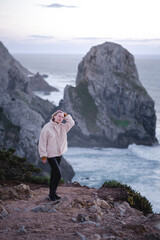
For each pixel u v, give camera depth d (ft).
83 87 384.06
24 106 204.23
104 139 342.03
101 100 378.73
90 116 360.48
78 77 424.87
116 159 263.08
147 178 200.95
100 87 380.99
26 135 192.13
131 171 220.23
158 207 141.18
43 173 168.96
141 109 357.20
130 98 360.89
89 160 256.73
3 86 355.15
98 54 397.39
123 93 364.17
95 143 329.93
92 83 384.27
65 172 191.11
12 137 189.06
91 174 212.64
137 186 183.01
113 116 368.07
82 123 347.36
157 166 237.25
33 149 190.08
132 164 244.01
